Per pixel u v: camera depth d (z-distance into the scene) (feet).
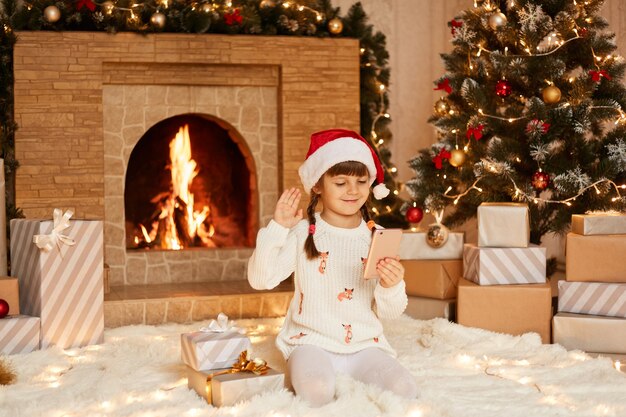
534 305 10.12
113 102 13.96
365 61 14.94
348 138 8.00
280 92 14.42
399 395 7.26
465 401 7.38
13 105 13.25
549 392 7.75
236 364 7.48
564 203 11.93
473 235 17.24
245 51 13.89
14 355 9.14
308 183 8.06
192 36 13.65
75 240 9.94
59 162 13.14
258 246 7.79
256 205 14.82
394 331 10.67
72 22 13.23
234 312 12.35
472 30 12.99
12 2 13.24
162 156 15.05
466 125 12.51
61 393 7.68
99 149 13.33
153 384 8.10
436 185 12.90
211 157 15.37
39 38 12.98
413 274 11.74
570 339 9.82
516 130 12.34
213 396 7.25
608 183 11.43
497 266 10.46
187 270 14.39
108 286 12.78
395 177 16.57
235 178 15.47
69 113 13.16
